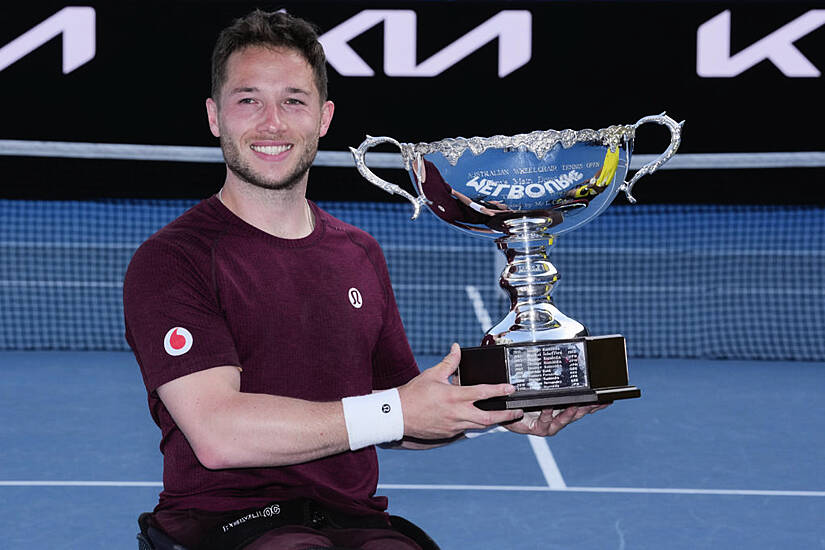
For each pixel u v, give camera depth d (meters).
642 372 7.87
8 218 15.09
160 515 2.64
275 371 2.61
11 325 9.29
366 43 15.91
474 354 2.56
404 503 5.16
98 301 10.30
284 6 15.75
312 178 16.66
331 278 2.72
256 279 2.62
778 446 6.10
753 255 13.16
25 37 15.71
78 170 16.59
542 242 2.83
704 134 15.82
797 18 15.44
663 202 16.75
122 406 6.76
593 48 15.70
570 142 2.63
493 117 15.96
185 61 15.93
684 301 10.72
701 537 4.79
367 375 2.77
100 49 15.81
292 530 2.50
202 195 16.69
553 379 2.56
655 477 5.57
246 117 2.61
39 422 6.39
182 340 2.49
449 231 14.61
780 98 15.62
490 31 15.76
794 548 4.68
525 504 5.16
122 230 14.48
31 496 5.19
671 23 15.58
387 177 16.69
